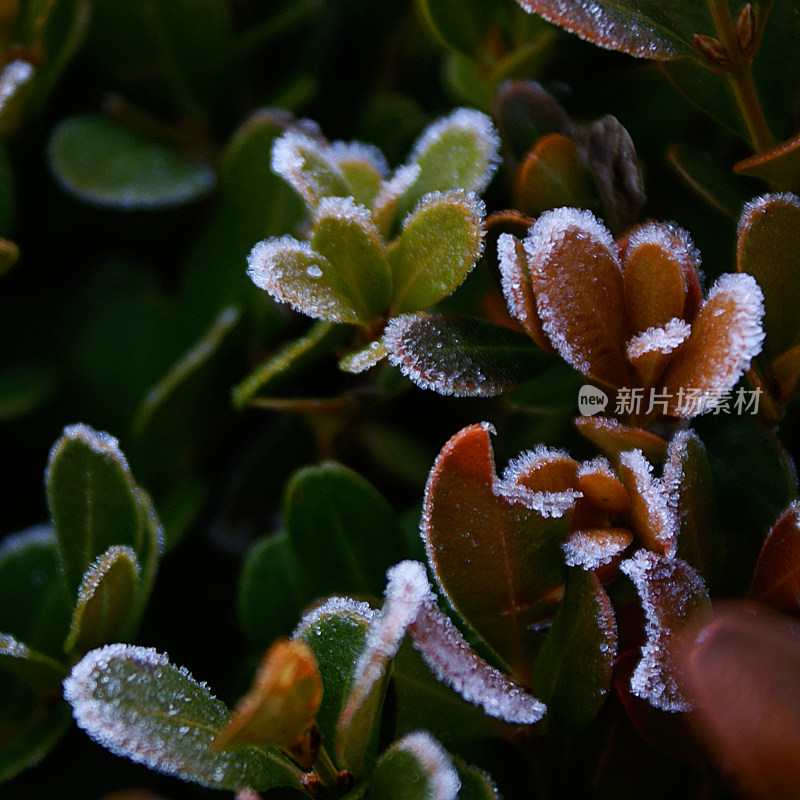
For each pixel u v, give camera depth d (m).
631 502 0.33
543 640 0.33
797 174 0.34
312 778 0.32
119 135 0.38
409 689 0.34
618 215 0.35
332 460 0.37
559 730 0.33
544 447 0.33
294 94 0.38
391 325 0.33
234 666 0.37
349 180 0.35
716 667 0.32
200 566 0.37
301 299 0.34
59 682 0.34
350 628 0.33
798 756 0.32
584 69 0.37
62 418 0.38
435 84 0.39
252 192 0.37
